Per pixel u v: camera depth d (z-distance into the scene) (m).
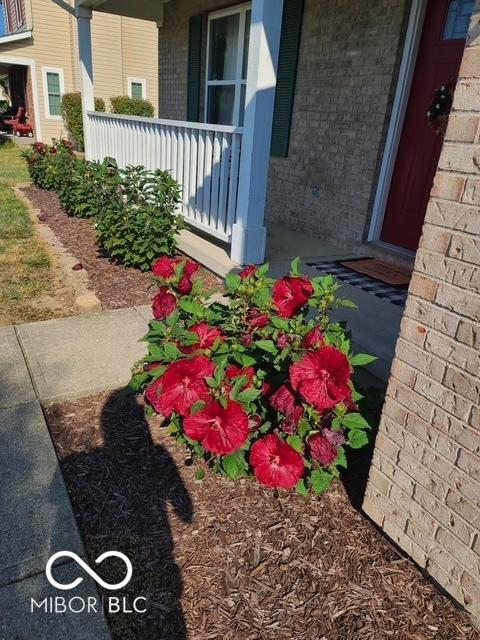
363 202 5.00
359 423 1.88
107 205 5.38
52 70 17.62
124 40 17.66
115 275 4.63
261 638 1.53
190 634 1.53
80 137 16.97
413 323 1.60
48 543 1.77
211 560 1.77
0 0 22.50
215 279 4.51
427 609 1.64
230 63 6.91
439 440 1.58
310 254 5.00
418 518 1.70
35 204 7.77
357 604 1.65
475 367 1.42
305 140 5.67
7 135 19.33
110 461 2.21
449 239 1.44
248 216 4.19
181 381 1.90
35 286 4.32
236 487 2.10
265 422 2.08
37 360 3.01
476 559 1.52
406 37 4.37
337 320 3.44
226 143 4.41
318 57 5.29
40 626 1.50
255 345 2.11
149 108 17.39
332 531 1.92
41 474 2.08
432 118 4.16
